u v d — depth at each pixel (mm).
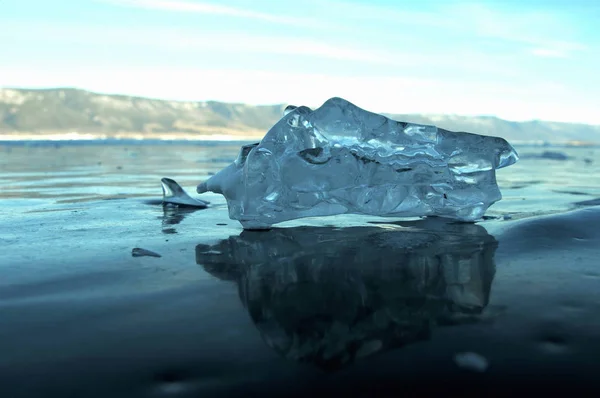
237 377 944
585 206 3139
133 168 7238
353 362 1003
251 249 1980
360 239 2158
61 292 1433
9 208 3121
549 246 1949
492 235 2199
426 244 2045
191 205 3234
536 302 1329
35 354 1036
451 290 1453
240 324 1204
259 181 2314
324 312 1288
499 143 2547
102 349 1062
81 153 11977
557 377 931
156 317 1244
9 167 7199
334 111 2445
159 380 934
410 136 2527
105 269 1675
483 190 2566
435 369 969
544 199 3572
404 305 1337
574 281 1513
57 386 912
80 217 2777
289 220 2473
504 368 967
